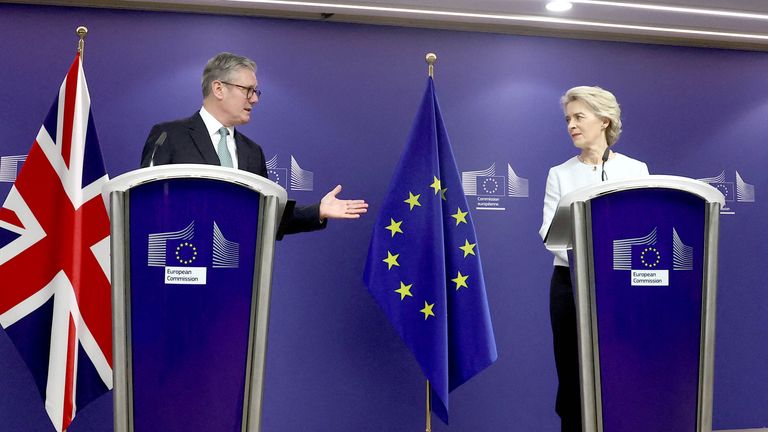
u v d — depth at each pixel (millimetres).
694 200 1811
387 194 3232
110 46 4176
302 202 4305
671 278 1806
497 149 4547
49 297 3023
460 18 4496
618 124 2943
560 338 2814
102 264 3129
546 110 4633
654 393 1791
